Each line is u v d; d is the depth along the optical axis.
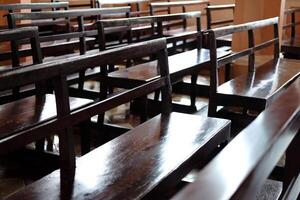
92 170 1.59
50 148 2.83
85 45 3.81
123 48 1.91
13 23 3.03
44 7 3.98
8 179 2.52
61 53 4.36
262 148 0.85
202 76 5.12
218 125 2.09
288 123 1.02
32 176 2.57
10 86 1.33
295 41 5.28
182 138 1.90
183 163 1.66
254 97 2.57
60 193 1.42
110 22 2.99
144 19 3.45
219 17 7.41
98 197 1.39
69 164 1.60
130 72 3.01
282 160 2.33
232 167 0.76
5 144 1.33
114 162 1.65
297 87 1.34
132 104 3.76
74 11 3.55
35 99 2.39
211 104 2.73
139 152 1.74
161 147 1.79
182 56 3.77
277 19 3.96
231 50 4.62
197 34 4.25
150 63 3.43
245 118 3.10
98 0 4.68
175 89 4.34
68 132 1.59
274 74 3.30
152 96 4.14
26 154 2.65
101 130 3.10
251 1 4.47
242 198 0.72
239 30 3.06
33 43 2.45
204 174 0.73
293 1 6.10
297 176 1.39
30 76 1.40
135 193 1.41
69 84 3.33
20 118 2.02
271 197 1.74
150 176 1.53
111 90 3.22
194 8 7.59
